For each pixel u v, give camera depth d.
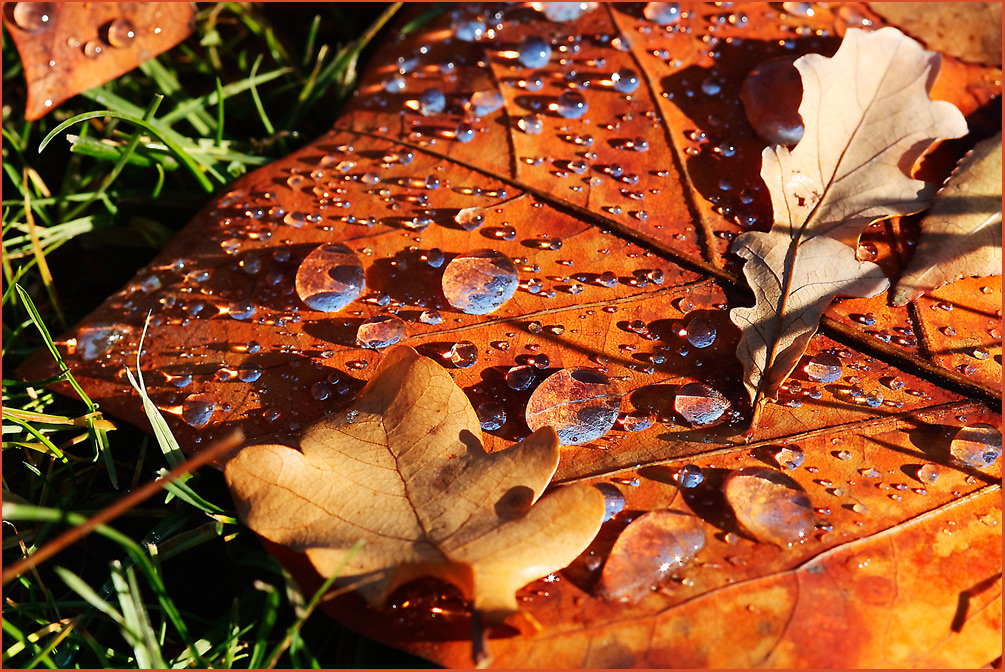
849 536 0.23
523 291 0.24
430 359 0.23
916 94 0.25
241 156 0.27
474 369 0.24
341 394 0.24
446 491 0.23
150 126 0.26
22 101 0.28
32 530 0.24
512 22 0.27
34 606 0.24
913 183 0.25
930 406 0.24
